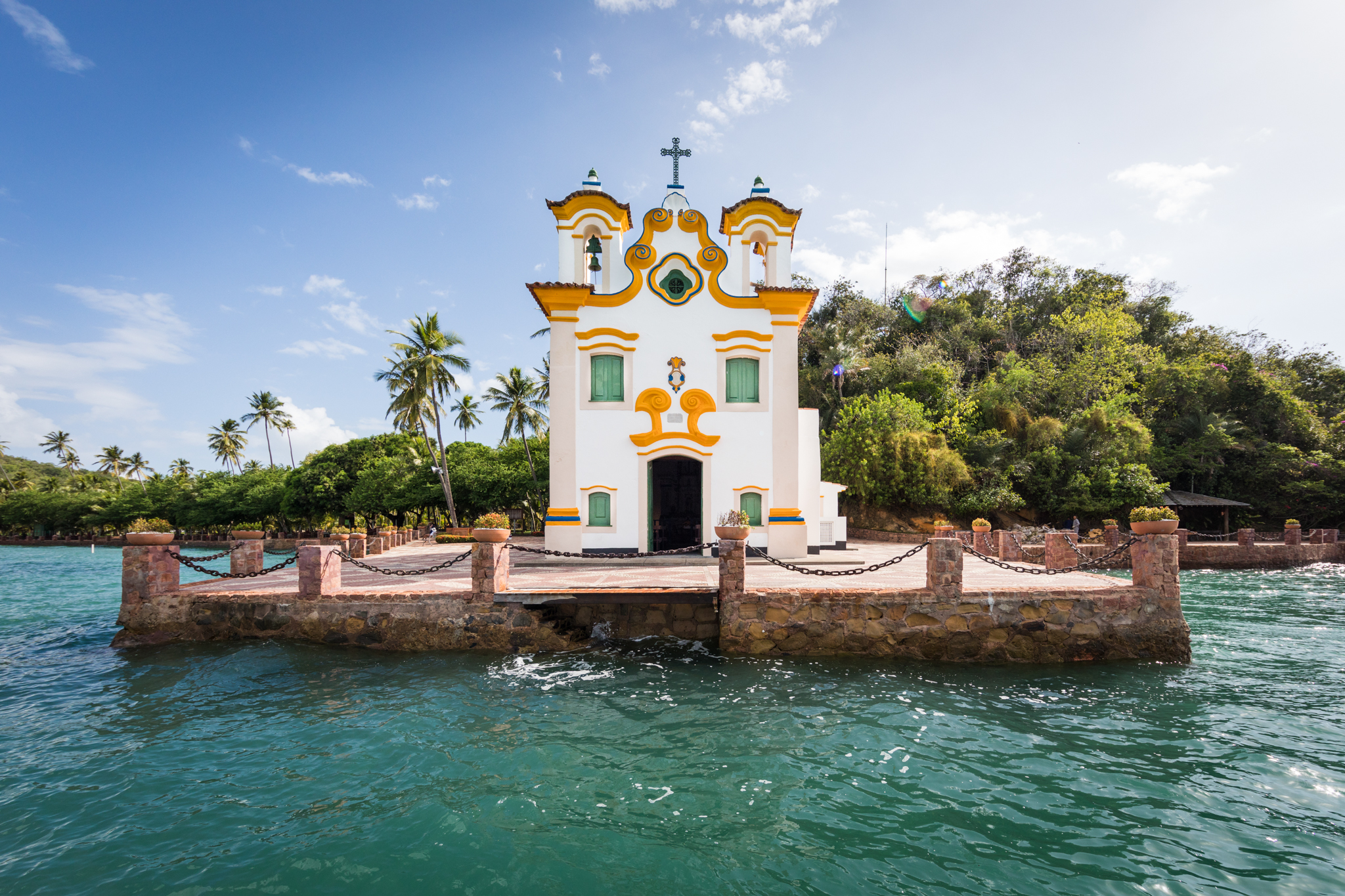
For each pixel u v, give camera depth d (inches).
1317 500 1423.5
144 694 362.6
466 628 454.3
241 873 194.9
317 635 461.1
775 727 314.7
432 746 292.2
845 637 438.3
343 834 217.3
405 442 2005.4
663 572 575.8
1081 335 1691.7
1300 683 386.6
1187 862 199.8
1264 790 248.4
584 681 386.9
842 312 2018.9
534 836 216.5
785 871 195.5
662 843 211.6
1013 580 507.5
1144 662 428.1
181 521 2426.2
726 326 706.8
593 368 703.1
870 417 1406.3
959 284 2233.0
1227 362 1615.4
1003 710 340.2
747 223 721.0
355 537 819.4
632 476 691.4
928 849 207.9
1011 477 1380.4
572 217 712.4
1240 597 725.3
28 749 289.7
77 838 215.5
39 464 4813.0
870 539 1266.0
